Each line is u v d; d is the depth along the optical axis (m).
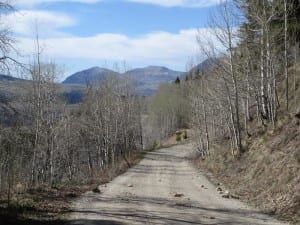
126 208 17.73
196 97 56.22
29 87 35.44
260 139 29.80
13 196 18.05
